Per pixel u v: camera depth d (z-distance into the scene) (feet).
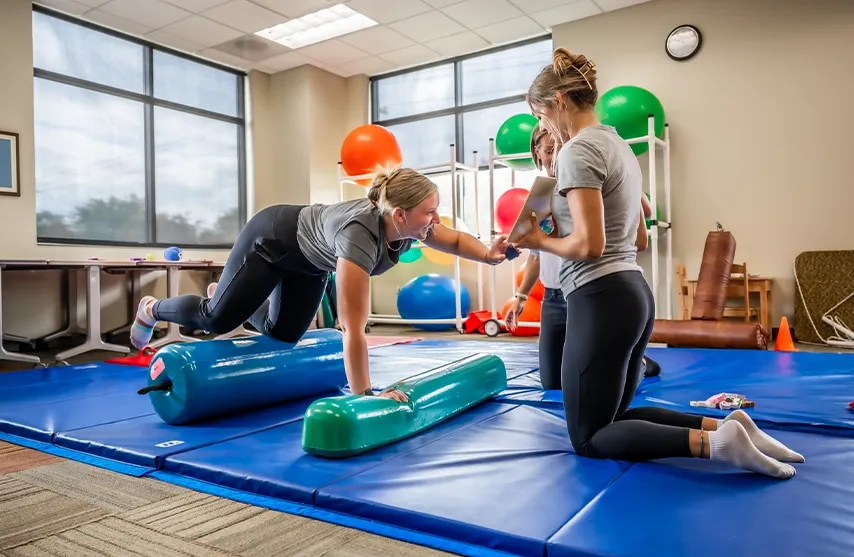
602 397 5.50
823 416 6.91
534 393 8.77
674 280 19.11
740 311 17.39
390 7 19.51
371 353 13.78
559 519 4.38
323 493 5.03
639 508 4.51
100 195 20.81
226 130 24.80
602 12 20.03
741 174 18.20
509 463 5.69
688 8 18.76
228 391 7.63
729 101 18.30
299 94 24.76
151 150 22.12
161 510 5.06
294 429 7.25
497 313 21.27
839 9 16.85
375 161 20.68
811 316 16.92
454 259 21.66
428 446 6.32
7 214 17.71
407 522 4.57
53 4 18.89
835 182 17.03
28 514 5.00
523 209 5.35
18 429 7.61
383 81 25.80
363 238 6.32
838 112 16.96
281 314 8.25
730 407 7.50
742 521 4.23
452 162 20.29
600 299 5.33
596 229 5.01
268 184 25.57
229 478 5.58
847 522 4.18
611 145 5.31
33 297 18.86
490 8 19.65
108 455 6.57
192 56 23.39
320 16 20.39
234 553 4.22
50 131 19.53
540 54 22.27
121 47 21.33
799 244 17.48
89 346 15.90
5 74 17.63
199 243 23.84
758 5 17.83
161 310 8.95
